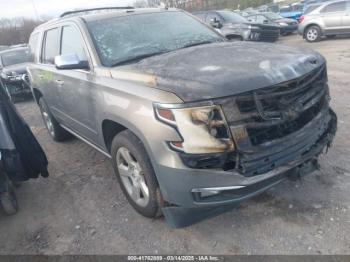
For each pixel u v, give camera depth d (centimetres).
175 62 319
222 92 250
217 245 293
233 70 276
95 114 362
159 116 263
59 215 369
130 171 333
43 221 363
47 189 428
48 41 496
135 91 289
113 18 405
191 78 272
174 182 266
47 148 569
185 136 251
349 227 291
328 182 355
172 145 259
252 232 301
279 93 266
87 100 372
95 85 348
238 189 261
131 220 341
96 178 437
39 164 393
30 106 927
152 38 393
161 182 278
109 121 345
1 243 338
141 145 302
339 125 489
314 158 309
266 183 272
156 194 302
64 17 466
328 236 285
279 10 2748
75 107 416
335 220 301
